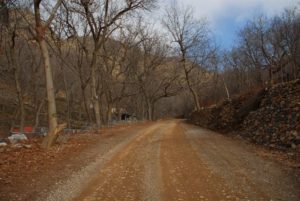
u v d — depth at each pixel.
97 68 35.22
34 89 34.84
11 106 43.53
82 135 18.34
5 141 14.83
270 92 16.06
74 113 48.69
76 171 9.19
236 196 6.77
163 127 27.28
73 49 32.09
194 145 14.16
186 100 74.75
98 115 23.34
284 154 10.82
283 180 7.77
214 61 54.12
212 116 25.80
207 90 58.88
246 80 44.62
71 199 6.74
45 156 11.01
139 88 50.44
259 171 8.77
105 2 22.97
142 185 7.76
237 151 12.20
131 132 21.19
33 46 33.84
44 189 7.40
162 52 49.72
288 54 33.16
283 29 35.38
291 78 25.81
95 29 23.16
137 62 45.81
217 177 8.34
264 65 39.88
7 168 9.00
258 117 15.59
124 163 10.36
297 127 11.40
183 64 46.31
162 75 56.09
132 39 38.44
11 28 24.56
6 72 32.94
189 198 6.74
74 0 22.45
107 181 8.16
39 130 31.05
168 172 9.02
